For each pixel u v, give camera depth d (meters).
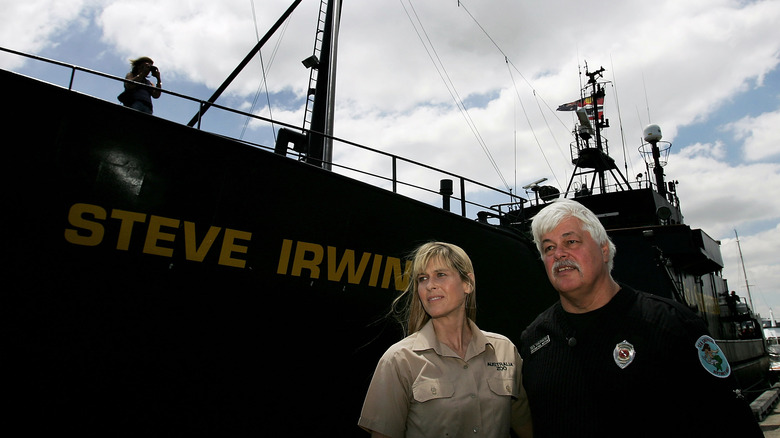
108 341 3.77
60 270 3.66
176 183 4.18
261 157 4.63
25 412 3.45
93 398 3.67
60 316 3.62
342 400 4.85
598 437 1.93
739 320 17.16
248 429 4.28
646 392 1.89
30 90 3.71
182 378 4.02
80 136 3.84
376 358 5.12
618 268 9.57
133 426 3.79
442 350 2.50
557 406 2.10
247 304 4.40
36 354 3.52
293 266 4.68
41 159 3.68
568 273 2.14
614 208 11.95
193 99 4.71
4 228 3.52
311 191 4.90
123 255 3.90
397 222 5.50
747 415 1.81
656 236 9.75
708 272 12.99
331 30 8.23
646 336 1.97
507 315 6.52
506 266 6.71
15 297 3.49
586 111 15.76
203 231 4.24
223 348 4.24
